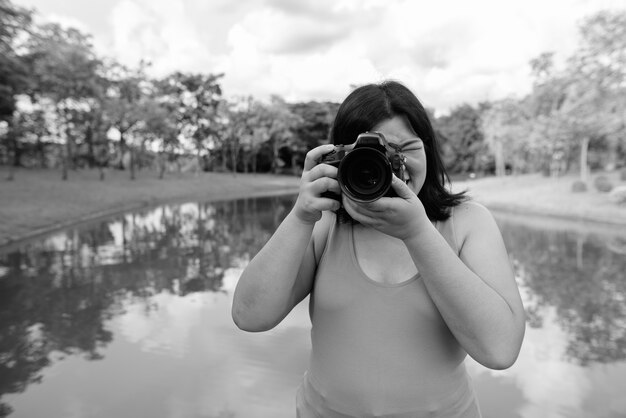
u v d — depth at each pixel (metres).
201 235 13.81
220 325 5.52
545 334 5.23
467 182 42.25
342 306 1.12
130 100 40.75
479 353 0.99
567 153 36.84
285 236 1.09
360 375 1.09
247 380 4.05
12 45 18.41
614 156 37.34
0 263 9.43
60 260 9.78
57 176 33.50
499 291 1.08
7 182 25.56
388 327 1.08
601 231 15.00
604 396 3.75
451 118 69.56
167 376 4.16
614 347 4.81
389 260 1.12
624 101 22.59
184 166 60.44
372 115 1.16
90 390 3.92
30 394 3.86
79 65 30.44
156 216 20.09
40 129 31.06
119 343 4.97
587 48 23.50
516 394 3.81
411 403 1.08
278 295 1.10
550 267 8.98
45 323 5.66
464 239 1.18
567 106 27.28
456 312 0.98
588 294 6.95
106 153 44.69
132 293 7.07
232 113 58.78
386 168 0.91
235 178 54.47
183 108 52.94
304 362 4.43
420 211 0.93
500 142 44.72
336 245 1.18
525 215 21.27
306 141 67.38
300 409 1.26
